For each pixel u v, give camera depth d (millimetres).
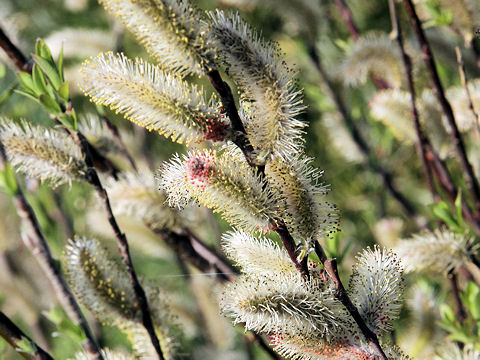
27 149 436
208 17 398
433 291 529
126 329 455
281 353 402
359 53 558
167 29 393
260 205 396
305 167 401
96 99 403
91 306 448
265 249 408
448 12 508
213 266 510
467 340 469
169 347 458
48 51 429
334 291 399
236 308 399
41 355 416
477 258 507
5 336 414
